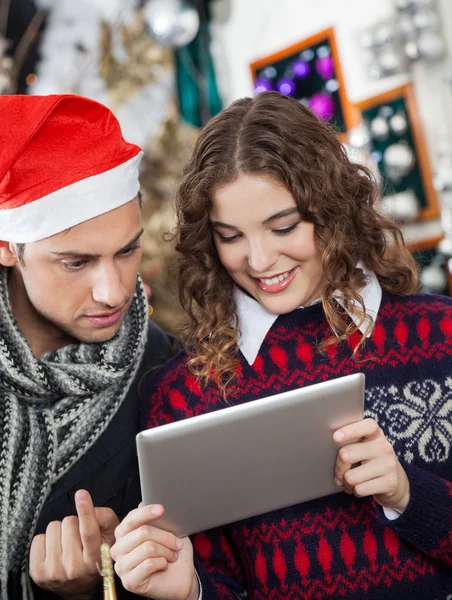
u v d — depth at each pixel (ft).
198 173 4.48
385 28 11.13
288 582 4.41
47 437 4.78
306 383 4.64
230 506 4.04
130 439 5.06
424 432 4.45
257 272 4.45
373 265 4.81
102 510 4.62
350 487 4.07
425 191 11.12
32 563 4.57
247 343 4.76
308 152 4.45
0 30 10.71
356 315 4.58
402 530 4.13
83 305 4.49
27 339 4.98
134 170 4.62
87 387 4.88
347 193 4.62
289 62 12.15
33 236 4.37
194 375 4.77
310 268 4.55
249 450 3.79
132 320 5.18
